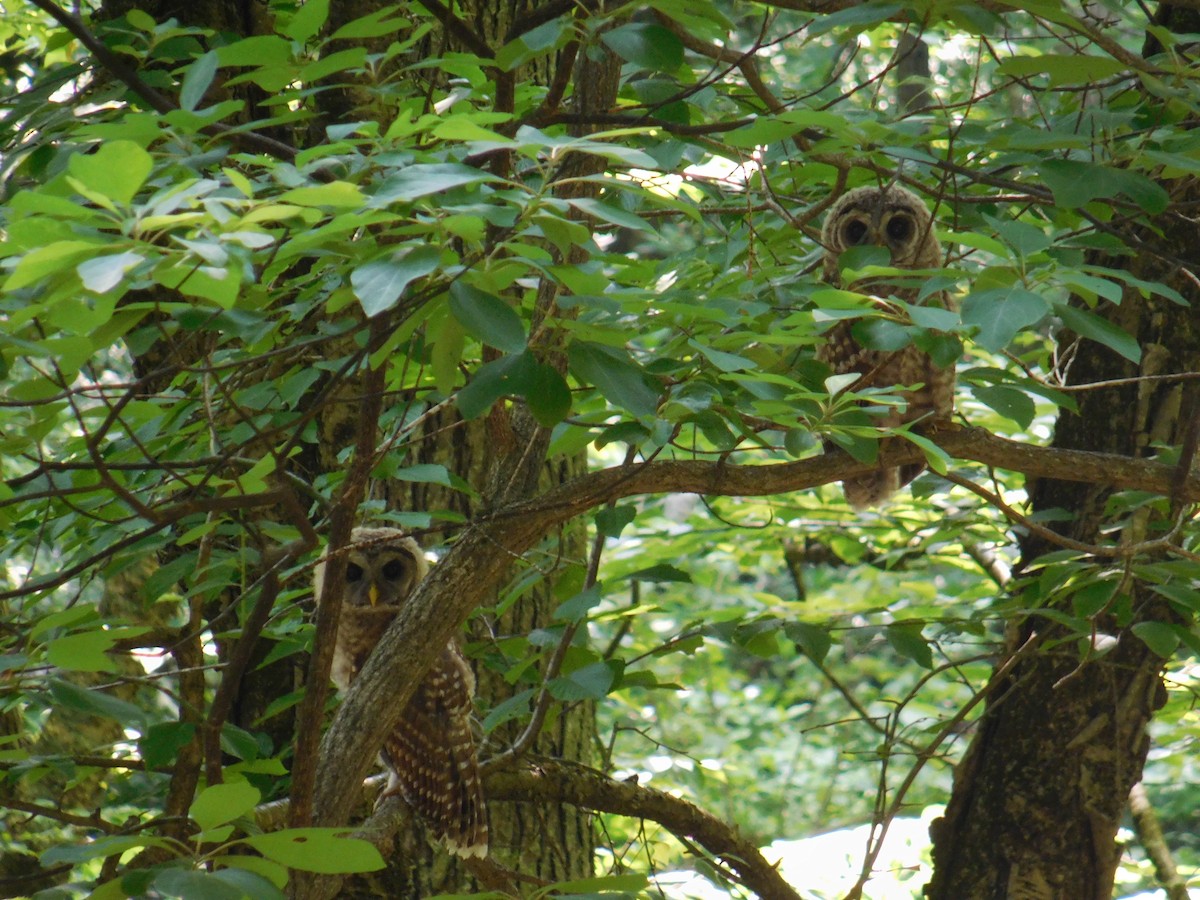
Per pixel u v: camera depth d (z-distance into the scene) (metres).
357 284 3.96
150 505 6.63
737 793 24.47
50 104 7.02
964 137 7.36
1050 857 9.78
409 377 8.24
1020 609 8.51
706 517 16.77
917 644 8.17
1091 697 9.71
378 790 8.57
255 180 5.51
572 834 9.87
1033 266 5.96
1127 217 7.74
